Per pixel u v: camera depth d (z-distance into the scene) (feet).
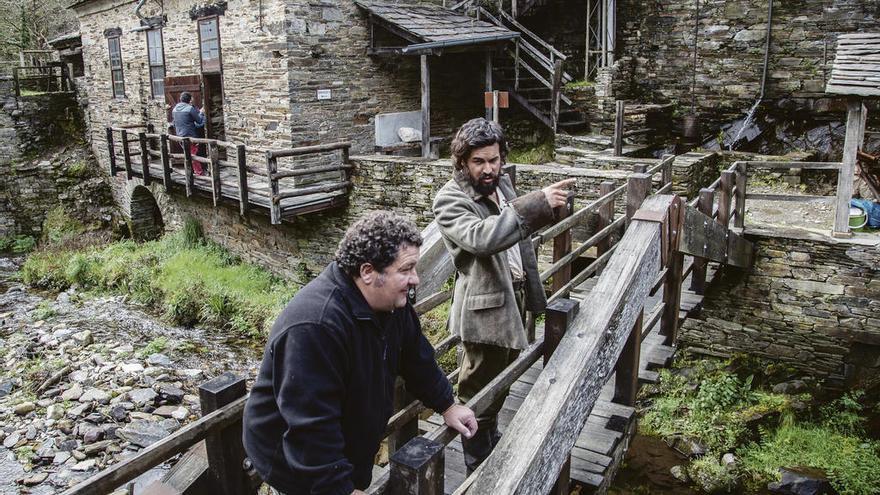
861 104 22.72
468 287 8.12
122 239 52.34
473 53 42.65
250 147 38.52
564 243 14.07
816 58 35.29
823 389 25.05
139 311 36.14
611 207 16.88
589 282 18.04
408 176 32.63
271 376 5.39
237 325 32.83
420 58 39.60
